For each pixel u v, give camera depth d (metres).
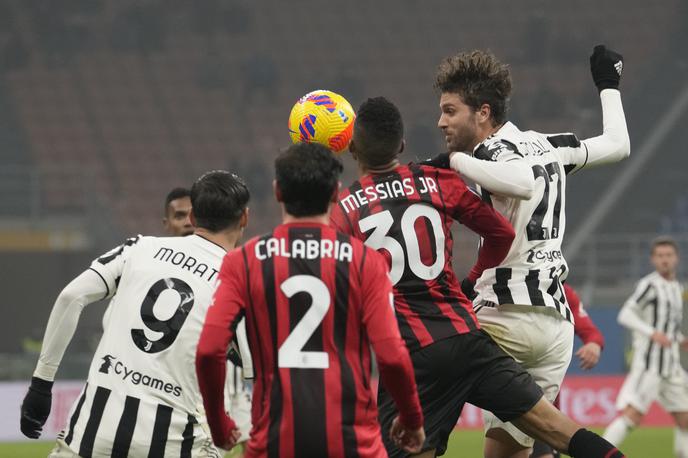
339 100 13.86
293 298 10.48
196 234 13.70
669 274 30.92
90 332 48.28
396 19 83.75
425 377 13.13
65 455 12.98
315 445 10.27
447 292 13.28
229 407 19.12
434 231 13.17
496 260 13.55
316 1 84.62
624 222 63.44
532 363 14.23
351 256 10.60
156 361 13.04
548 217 14.06
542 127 72.06
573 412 42.66
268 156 72.50
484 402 13.34
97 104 74.88
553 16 83.31
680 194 65.81
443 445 13.41
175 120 74.50
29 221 56.62
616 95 15.41
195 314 13.20
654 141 67.94
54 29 78.06
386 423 13.20
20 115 73.00
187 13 82.31
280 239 10.70
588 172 66.94
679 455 30.16
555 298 14.12
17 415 39.66
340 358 10.47
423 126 68.06
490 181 12.98
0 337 52.22
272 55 80.00
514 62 79.44
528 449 14.94
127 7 81.25
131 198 69.12
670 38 80.69
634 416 30.66
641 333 30.55
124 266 13.48
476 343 13.20
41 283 52.97
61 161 70.25
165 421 12.95
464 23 83.25
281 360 10.42
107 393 12.98
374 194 13.23
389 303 10.53
